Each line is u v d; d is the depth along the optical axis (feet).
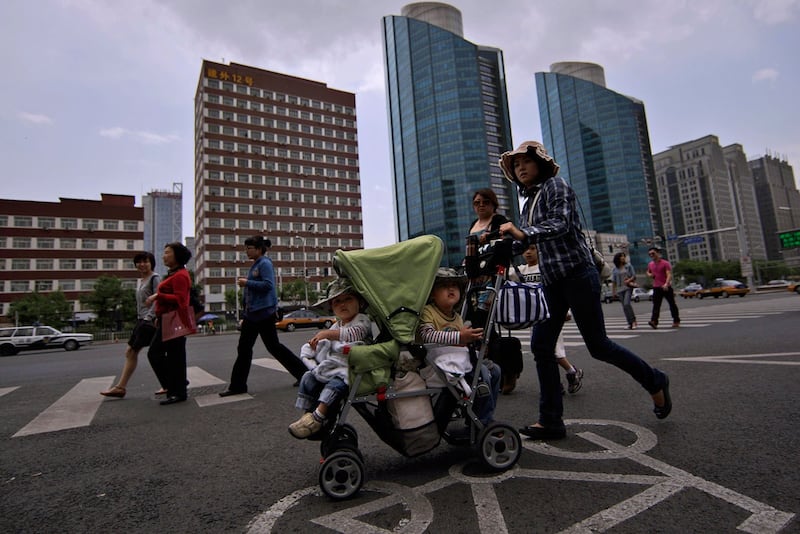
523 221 9.79
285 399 14.55
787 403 10.17
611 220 385.70
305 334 70.08
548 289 9.29
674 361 16.80
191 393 16.71
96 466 8.86
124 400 15.90
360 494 6.82
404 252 7.77
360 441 9.73
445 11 375.25
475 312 8.46
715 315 39.91
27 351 86.07
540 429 9.02
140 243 228.84
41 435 11.31
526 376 16.48
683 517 5.56
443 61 357.41
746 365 14.88
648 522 5.49
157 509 6.73
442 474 7.49
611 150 393.09
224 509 6.61
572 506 6.02
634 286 31.65
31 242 208.23
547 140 451.12
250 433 10.71
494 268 8.32
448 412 7.64
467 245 8.48
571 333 32.04
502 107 388.16
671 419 9.66
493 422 7.62
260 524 6.03
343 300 7.88
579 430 9.41
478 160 342.85
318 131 290.56
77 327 183.01
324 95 297.12
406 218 370.53
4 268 202.49
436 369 7.45
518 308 8.05
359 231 293.23
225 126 258.98
